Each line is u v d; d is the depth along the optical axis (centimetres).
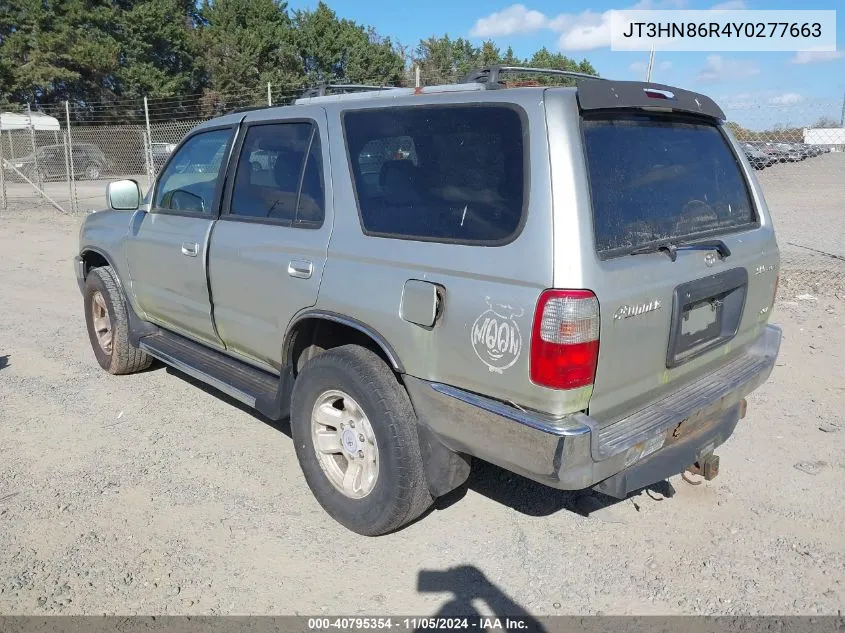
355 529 352
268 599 310
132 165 3155
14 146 2914
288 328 370
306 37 4931
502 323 278
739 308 352
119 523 365
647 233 303
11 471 418
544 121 279
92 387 553
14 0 4097
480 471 421
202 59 4759
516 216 279
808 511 376
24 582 318
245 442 458
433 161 312
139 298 518
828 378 558
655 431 296
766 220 385
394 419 322
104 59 4178
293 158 380
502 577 325
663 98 319
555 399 269
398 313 313
